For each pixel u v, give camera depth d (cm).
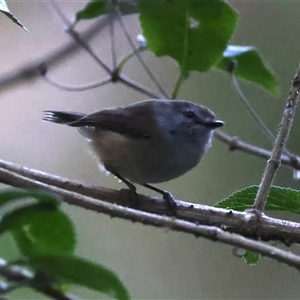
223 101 1547
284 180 1432
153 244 1380
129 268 1325
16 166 744
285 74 1547
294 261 520
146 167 936
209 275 1383
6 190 404
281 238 721
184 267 1373
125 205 786
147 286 1324
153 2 792
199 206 758
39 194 410
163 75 1573
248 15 1603
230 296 1361
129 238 1356
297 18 1580
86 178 1467
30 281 412
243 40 1588
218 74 1556
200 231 544
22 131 1509
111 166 952
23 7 1470
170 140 934
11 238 515
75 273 419
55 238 486
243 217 725
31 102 1528
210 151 1511
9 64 1437
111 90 1566
